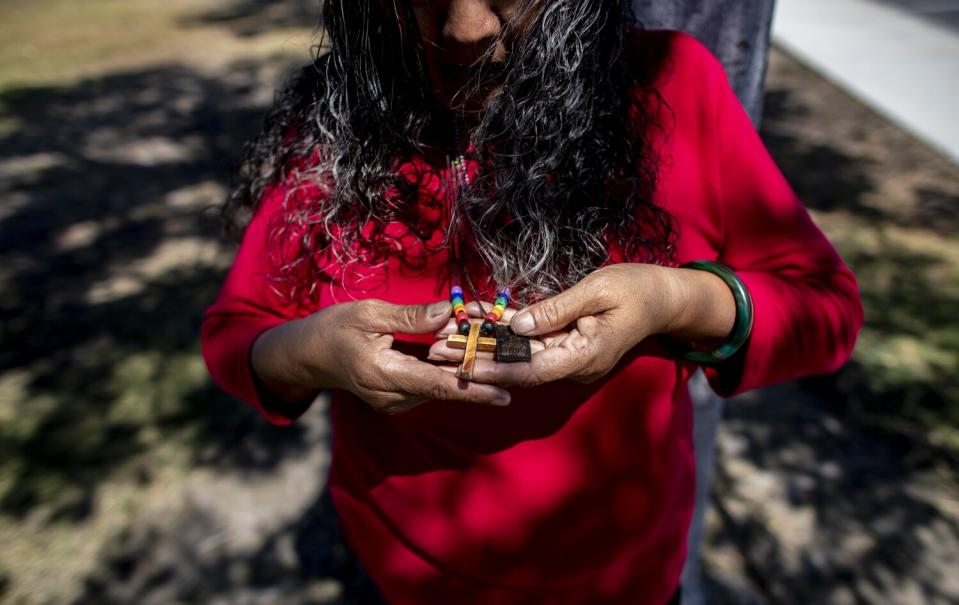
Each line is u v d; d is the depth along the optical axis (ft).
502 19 2.89
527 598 3.75
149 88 25.67
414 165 3.37
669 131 3.42
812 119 22.26
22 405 10.82
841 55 27.91
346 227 3.41
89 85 26.03
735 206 3.56
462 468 3.51
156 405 10.82
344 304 3.16
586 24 2.95
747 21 4.76
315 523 9.01
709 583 7.98
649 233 3.40
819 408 10.51
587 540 3.59
